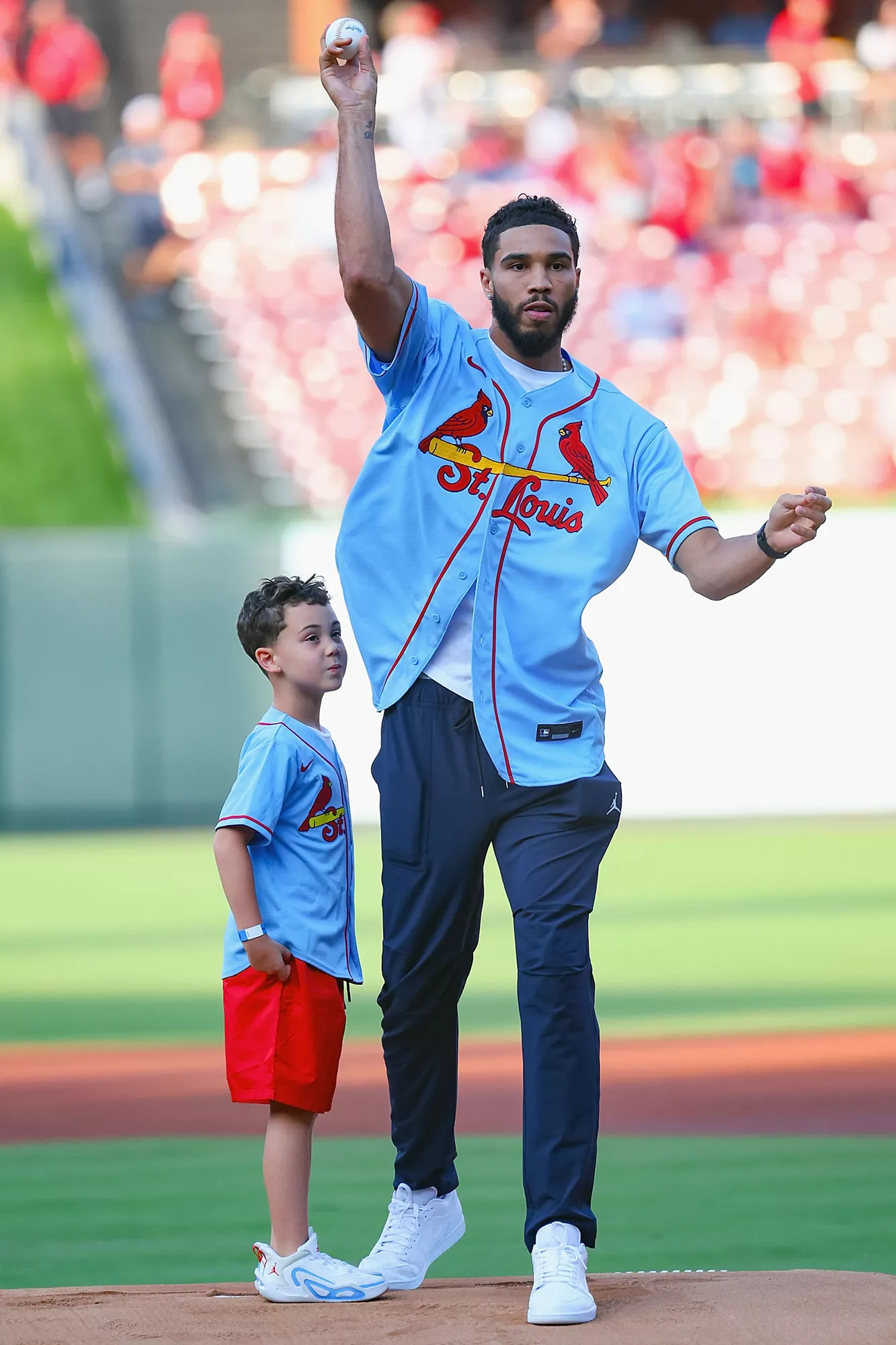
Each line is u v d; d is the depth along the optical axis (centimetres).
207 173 6469
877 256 6306
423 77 6525
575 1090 971
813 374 5959
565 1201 959
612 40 7850
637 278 6144
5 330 6122
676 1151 1502
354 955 1050
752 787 4847
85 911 3381
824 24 8062
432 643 1015
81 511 5494
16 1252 1202
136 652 4859
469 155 6475
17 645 4872
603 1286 990
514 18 8319
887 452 5788
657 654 4844
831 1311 917
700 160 6369
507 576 1020
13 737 4881
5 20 7319
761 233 6328
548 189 6350
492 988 2497
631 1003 2325
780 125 6631
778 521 970
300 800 1025
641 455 1054
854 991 2414
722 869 3862
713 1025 2155
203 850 4369
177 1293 1005
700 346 5981
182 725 4866
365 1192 1388
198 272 6294
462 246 6144
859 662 4828
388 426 1050
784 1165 1442
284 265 6278
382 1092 1811
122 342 6078
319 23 7750
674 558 1041
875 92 6850
